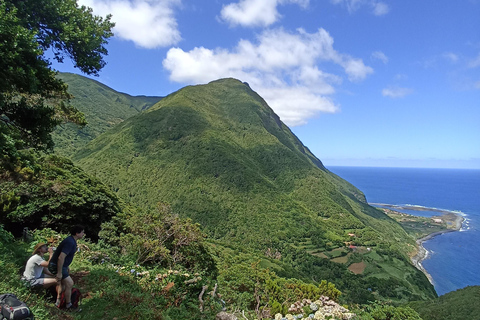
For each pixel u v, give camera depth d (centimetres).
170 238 1712
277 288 1359
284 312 1063
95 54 1023
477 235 13100
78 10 969
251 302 1287
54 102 1252
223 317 718
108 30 1051
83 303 599
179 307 700
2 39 709
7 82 755
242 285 1520
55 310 529
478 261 9544
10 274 599
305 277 6119
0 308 411
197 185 10306
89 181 3081
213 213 9119
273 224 9044
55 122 993
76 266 844
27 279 564
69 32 897
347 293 5941
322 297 1185
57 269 532
